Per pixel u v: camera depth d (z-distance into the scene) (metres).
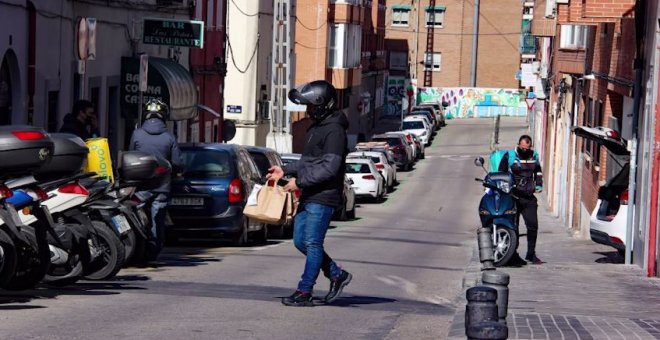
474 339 7.64
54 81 32.31
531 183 24.02
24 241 13.77
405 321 13.84
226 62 61.03
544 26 58.91
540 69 72.44
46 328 12.11
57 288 16.00
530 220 24.16
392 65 136.88
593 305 16.16
